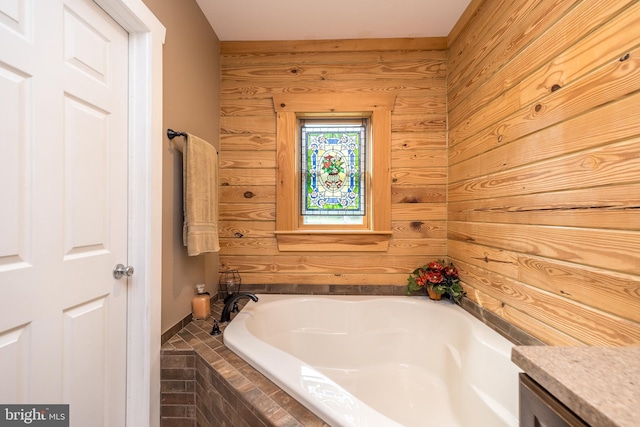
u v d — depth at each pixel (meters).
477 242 1.43
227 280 1.80
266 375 0.91
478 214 1.42
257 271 1.84
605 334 0.75
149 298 1.06
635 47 0.68
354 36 1.78
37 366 0.73
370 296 1.75
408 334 1.62
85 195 0.87
